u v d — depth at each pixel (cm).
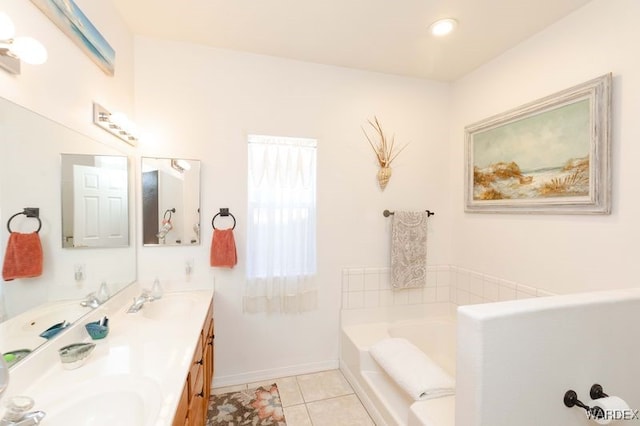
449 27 186
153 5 168
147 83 202
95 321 144
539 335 105
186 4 167
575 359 110
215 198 216
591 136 156
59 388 97
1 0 90
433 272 268
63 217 123
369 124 249
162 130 205
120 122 160
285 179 228
